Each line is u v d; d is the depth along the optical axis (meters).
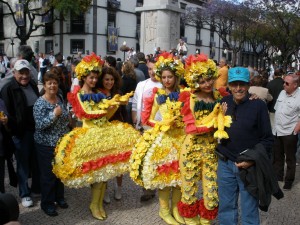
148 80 6.20
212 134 4.12
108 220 4.82
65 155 4.53
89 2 35.19
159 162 4.34
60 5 33.69
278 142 6.42
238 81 3.60
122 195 5.73
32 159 5.36
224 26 41.97
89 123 4.84
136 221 4.80
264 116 3.61
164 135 4.46
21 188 5.20
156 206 5.32
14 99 4.97
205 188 4.12
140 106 6.17
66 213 5.02
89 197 5.66
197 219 4.28
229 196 3.78
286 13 36.16
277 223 4.83
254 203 3.62
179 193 4.61
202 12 40.84
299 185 6.45
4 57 21.69
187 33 46.72
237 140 3.63
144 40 17.45
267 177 3.46
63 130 4.91
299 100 6.01
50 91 4.80
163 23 16.88
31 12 40.50
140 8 17.28
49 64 19.95
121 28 39.94
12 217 2.51
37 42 41.09
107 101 4.85
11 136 4.86
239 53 48.97
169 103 4.49
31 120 5.11
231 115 3.70
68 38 38.19
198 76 4.02
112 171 4.73
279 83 8.26
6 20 44.34
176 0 17.50
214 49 52.41
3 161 4.72
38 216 4.89
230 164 3.70
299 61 50.31
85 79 4.84
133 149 4.57
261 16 38.84
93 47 37.72
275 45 45.41
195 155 4.11
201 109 4.07
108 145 4.71
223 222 3.84
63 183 4.79
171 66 4.56
